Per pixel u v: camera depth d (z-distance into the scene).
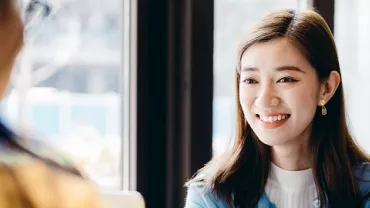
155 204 1.98
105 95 1.95
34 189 0.54
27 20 0.60
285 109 1.29
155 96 1.95
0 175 0.52
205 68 1.94
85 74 1.94
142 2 1.90
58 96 1.90
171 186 1.97
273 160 1.41
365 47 2.14
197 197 1.45
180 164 1.97
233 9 1.97
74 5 1.93
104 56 1.95
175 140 1.97
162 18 1.93
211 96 1.95
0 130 0.58
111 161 1.96
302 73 1.29
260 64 1.30
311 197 1.39
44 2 0.63
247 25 1.97
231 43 1.97
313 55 1.30
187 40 1.93
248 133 1.42
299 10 1.37
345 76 2.11
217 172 1.45
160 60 1.94
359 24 2.11
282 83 1.29
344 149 1.40
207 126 1.95
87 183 0.58
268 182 1.41
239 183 1.42
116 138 1.97
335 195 1.38
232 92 1.50
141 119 1.93
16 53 0.56
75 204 0.56
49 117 1.89
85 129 1.94
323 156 1.39
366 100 2.18
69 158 0.60
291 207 1.38
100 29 1.94
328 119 1.40
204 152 1.96
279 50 1.29
